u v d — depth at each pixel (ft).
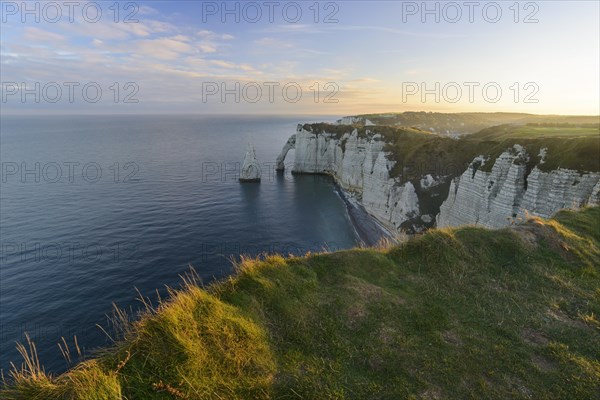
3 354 79.56
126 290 110.01
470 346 24.84
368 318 27.61
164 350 20.51
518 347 24.95
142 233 163.12
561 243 41.50
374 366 22.70
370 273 35.29
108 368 19.30
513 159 135.95
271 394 19.88
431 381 21.47
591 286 34.24
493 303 30.91
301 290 30.48
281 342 24.50
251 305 27.14
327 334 25.48
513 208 130.00
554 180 117.60
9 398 17.12
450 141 212.23
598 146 113.19
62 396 17.13
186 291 27.20
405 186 201.67
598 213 53.31
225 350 22.07
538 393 20.84
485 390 20.86
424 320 27.63
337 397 19.88
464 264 37.55
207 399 18.57
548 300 31.55
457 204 163.63
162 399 18.22
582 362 23.32
